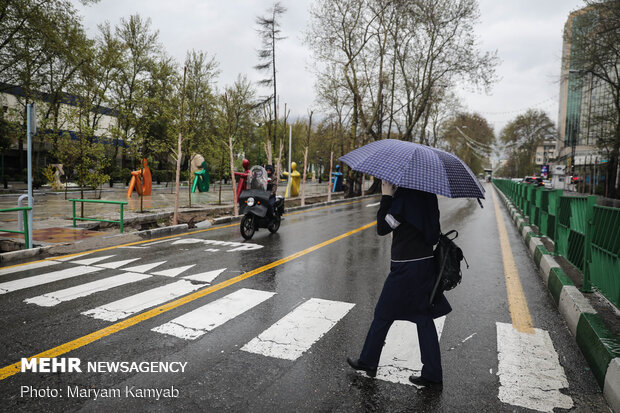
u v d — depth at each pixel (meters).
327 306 4.77
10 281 5.55
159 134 29.45
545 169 61.97
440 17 27.41
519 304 5.02
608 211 4.24
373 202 24.58
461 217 15.23
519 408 2.72
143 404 2.66
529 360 3.45
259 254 7.80
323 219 14.49
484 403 2.78
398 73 33.19
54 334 3.76
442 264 2.92
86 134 13.66
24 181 35.16
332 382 3.02
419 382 3.01
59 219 11.97
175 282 5.62
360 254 8.09
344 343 3.72
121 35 33.72
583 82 31.08
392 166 2.78
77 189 26.95
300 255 7.82
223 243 8.96
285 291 5.37
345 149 30.88
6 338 3.65
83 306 4.55
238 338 3.78
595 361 3.21
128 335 3.78
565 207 6.56
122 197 22.48
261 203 9.70
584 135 45.31
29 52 23.64
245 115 33.94
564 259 6.64
